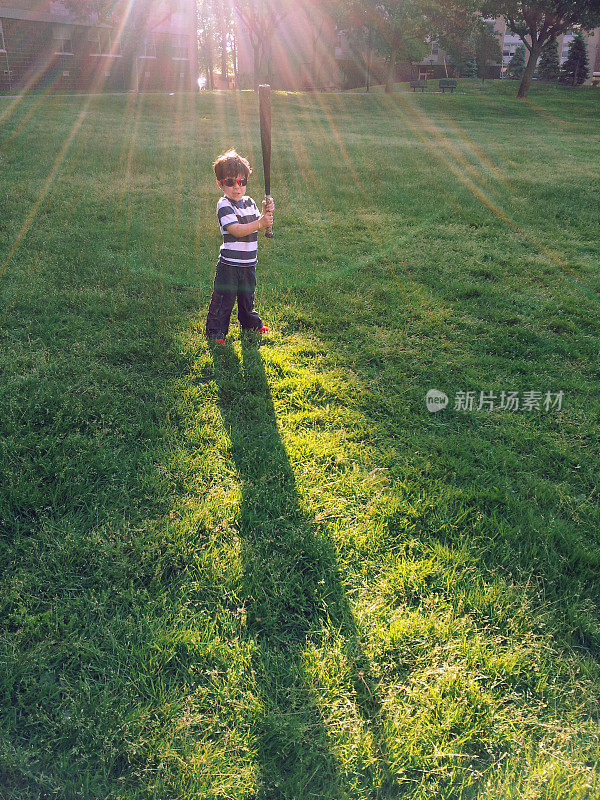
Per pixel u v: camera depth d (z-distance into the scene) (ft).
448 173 34.91
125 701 6.14
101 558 7.63
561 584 7.70
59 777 5.55
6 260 17.97
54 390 11.08
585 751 5.84
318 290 16.88
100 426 10.25
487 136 53.62
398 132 53.98
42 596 7.25
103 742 5.79
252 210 12.93
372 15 92.89
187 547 7.97
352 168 35.01
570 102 90.89
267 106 11.84
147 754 5.73
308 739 5.85
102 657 6.56
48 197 25.44
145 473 9.16
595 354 13.92
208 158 35.42
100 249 19.54
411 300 16.56
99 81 91.86
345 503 8.80
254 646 6.66
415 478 9.45
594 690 6.39
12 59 80.18
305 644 6.81
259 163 35.32
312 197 28.43
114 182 28.89
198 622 7.00
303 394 11.59
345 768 5.65
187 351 12.76
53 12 83.05
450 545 8.22
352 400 11.48
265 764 5.66
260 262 19.36
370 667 6.51
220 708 6.13
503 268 19.66
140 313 14.74
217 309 13.30
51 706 6.17
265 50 103.14
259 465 9.48
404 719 6.03
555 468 9.87
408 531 8.40
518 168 37.58
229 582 7.44
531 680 6.48
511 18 91.15
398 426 10.85
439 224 24.98
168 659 6.52
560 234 24.08
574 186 32.27
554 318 15.67
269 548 8.02
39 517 8.39
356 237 22.54
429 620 7.01
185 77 107.45
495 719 6.08
